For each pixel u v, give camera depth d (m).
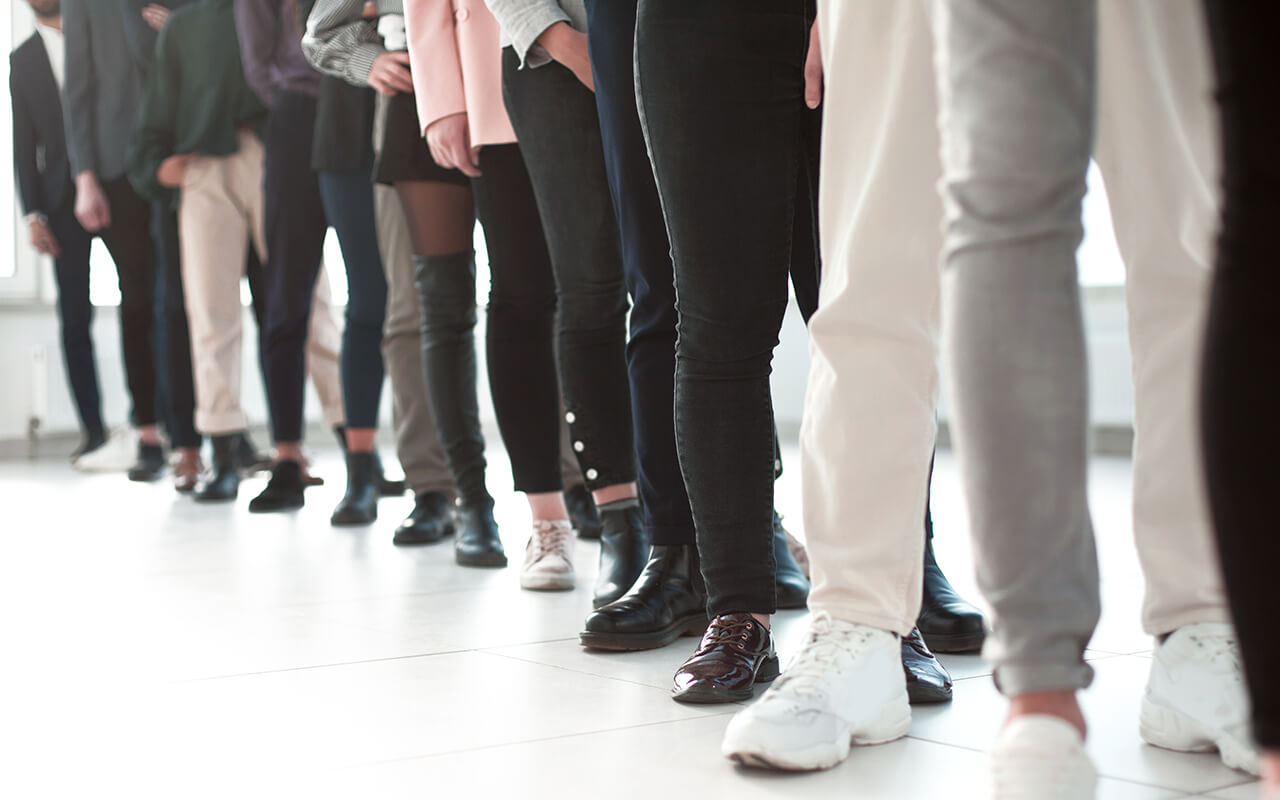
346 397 2.91
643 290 1.45
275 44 3.07
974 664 1.35
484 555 2.21
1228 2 0.48
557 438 1.99
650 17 1.17
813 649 1.03
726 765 0.99
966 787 0.93
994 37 0.65
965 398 0.65
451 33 1.92
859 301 1.02
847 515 1.04
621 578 1.64
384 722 1.14
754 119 1.15
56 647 1.51
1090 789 0.69
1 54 5.25
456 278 2.26
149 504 3.43
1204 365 0.49
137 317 4.29
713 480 1.23
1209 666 0.96
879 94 1.01
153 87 3.38
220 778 0.98
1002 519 0.65
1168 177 0.97
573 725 1.12
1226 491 0.48
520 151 1.87
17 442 5.25
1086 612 0.67
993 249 0.64
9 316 5.21
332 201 2.80
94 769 1.01
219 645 1.52
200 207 3.41
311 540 2.61
